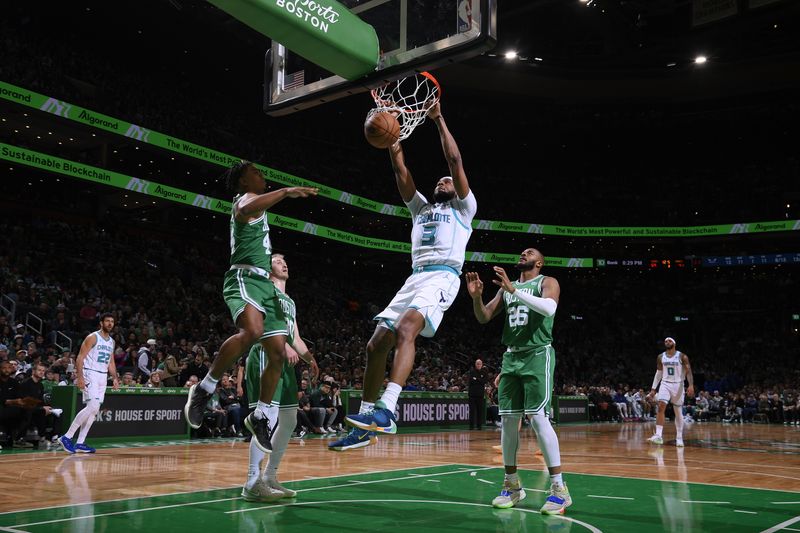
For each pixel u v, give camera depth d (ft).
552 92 115.55
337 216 110.22
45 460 24.25
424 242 14.33
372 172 113.09
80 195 82.48
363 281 111.96
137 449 30.04
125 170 87.97
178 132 82.84
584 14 93.61
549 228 116.67
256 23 13.06
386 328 13.60
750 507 15.05
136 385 38.83
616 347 114.42
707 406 84.38
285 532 11.66
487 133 122.01
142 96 86.07
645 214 122.01
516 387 15.49
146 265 75.92
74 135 77.97
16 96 63.36
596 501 15.87
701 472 22.39
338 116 107.76
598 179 131.03
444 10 14.60
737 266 121.70
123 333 55.11
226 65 94.17
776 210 114.93
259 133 101.40
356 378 63.21
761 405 79.97
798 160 121.80
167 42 87.51
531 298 14.55
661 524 12.94
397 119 14.88
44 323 52.06
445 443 35.91
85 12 79.56
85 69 80.74
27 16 80.07
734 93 113.80
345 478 19.74
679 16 89.81
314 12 13.61
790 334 111.86
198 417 13.32
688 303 121.08
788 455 29.86
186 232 87.25
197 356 43.42
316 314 87.76
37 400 30.60
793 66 106.63
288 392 15.67
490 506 15.03
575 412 68.69
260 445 13.89
